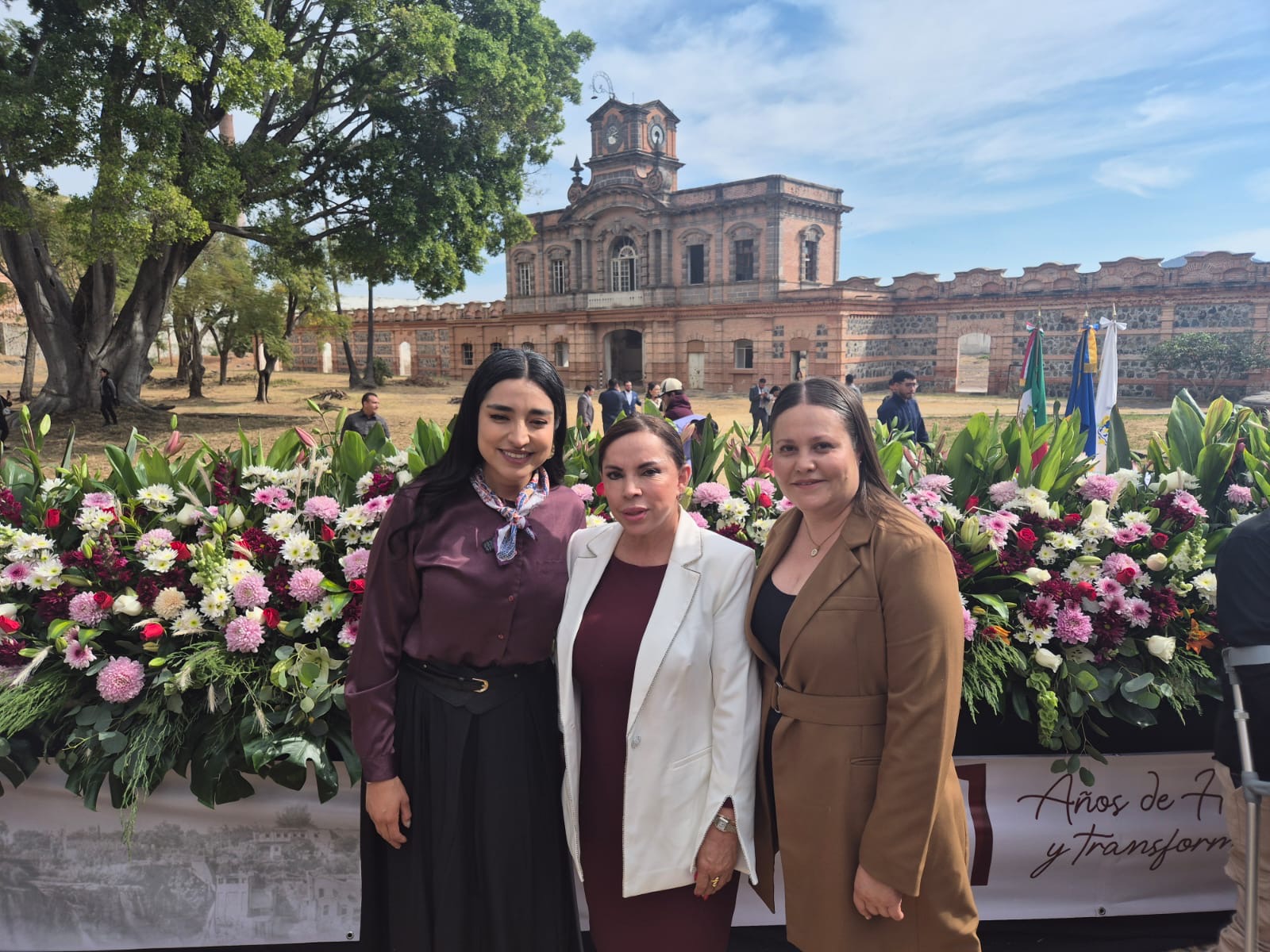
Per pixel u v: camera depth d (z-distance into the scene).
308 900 2.64
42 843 2.61
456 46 17.91
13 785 2.58
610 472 2.00
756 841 2.10
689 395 36.66
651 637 1.96
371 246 19.33
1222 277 29.78
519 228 22.42
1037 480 3.12
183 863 2.62
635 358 44.12
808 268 38.03
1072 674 2.66
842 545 1.89
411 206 18.75
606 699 2.02
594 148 40.94
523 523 2.07
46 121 13.48
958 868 1.86
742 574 2.05
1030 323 33.81
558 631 2.07
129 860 2.62
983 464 3.30
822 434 1.87
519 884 2.06
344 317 37.44
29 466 3.44
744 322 36.75
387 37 17.80
